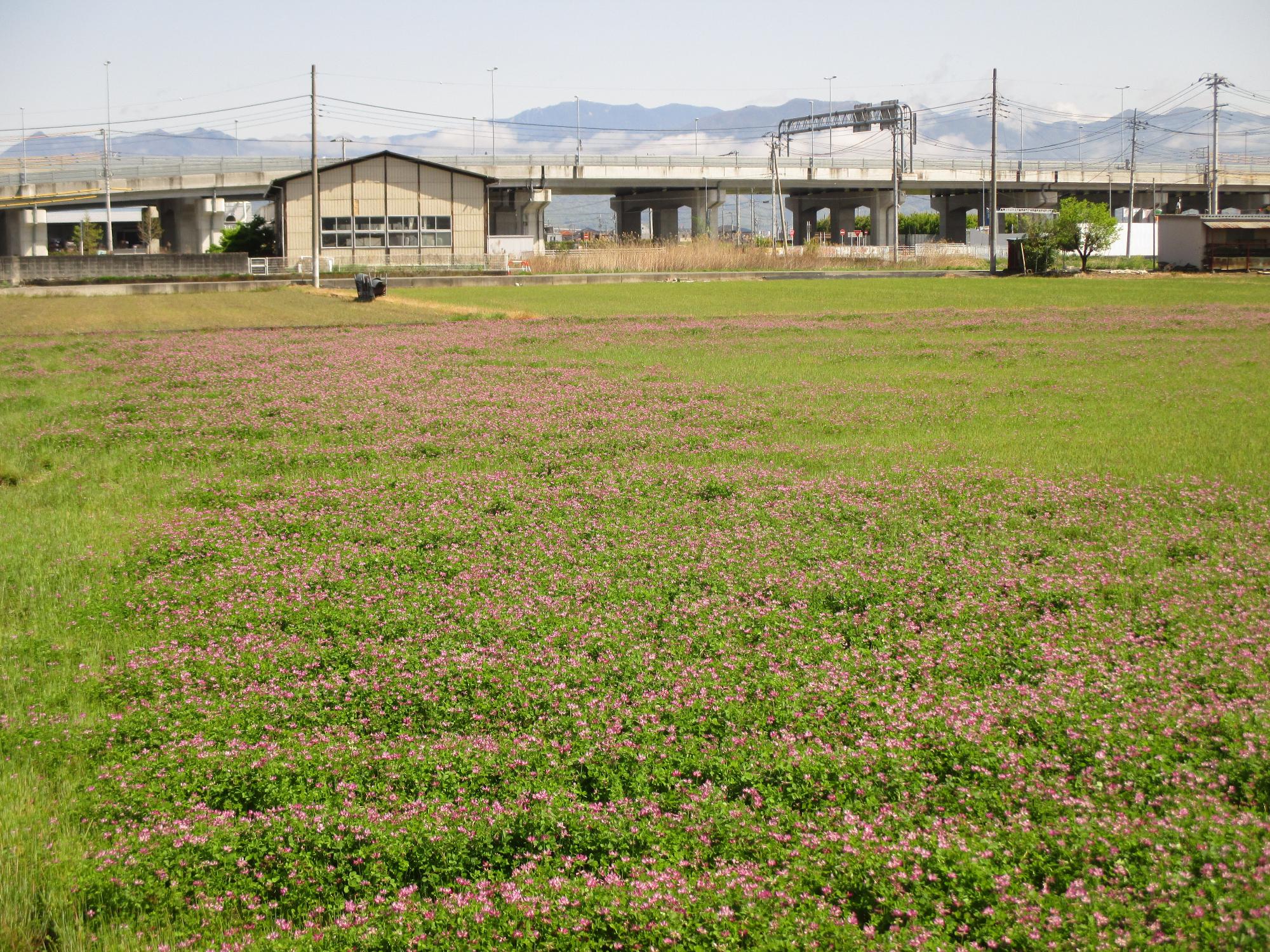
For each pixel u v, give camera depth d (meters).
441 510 14.74
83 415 22.38
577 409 22.55
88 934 6.19
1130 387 24.34
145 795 7.59
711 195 111.25
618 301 52.47
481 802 7.33
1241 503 14.18
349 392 24.84
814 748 7.83
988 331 37.53
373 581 11.93
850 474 16.55
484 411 22.42
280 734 8.48
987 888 6.06
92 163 95.44
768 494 15.20
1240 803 6.85
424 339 35.94
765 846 6.63
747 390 24.78
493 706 8.80
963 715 8.21
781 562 12.12
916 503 14.60
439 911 6.18
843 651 9.66
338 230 73.44
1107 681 8.72
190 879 6.70
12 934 6.13
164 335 37.56
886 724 8.13
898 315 43.12
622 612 10.65
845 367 28.77
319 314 46.47
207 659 9.95
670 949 5.76
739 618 10.41
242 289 62.44
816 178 110.25
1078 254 83.31
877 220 122.19
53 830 7.17
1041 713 8.17
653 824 6.98
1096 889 5.92
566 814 7.11
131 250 124.94
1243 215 86.38
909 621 10.31
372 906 6.36
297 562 12.62
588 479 16.44
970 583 11.34
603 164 101.62
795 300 53.03
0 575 12.31
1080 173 124.56
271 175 99.00
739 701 8.65
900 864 6.32
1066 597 10.87
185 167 98.12
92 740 8.42
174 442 19.83
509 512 14.64
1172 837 6.33
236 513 14.95
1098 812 6.75
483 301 52.34
